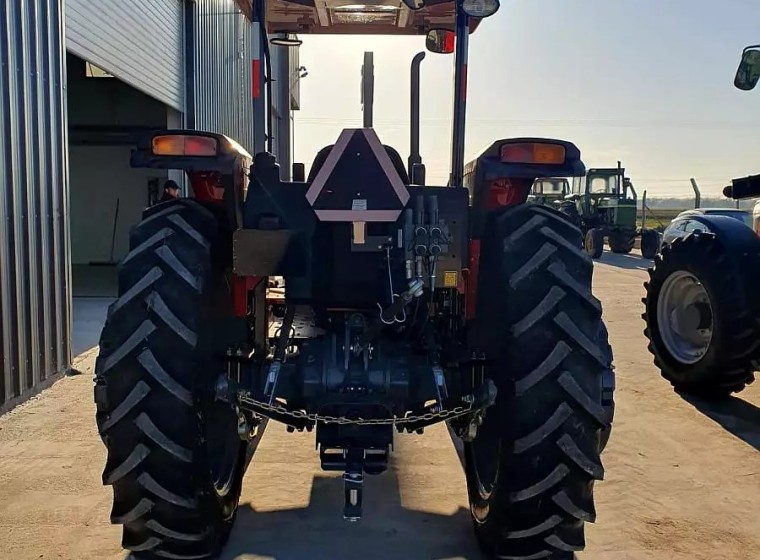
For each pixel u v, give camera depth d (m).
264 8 3.18
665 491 3.54
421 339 2.97
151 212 2.66
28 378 5.30
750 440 4.29
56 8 6.04
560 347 2.42
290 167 4.25
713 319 4.87
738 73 5.23
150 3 10.31
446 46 4.00
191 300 2.44
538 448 2.43
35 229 5.53
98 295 10.73
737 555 2.92
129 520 2.49
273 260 2.72
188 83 12.43
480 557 2.87
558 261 2.49
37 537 2.99
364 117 3.39
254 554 2.88
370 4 3.72
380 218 2.64
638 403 5.06
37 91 5.66
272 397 2.59
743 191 5.49
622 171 20.97
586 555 2.89
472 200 2.98
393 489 3.53
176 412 2.42
